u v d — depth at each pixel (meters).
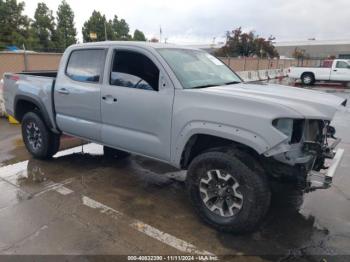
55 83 4.63
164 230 3.27
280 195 4.14
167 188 4.28
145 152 3.73
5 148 5.91
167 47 3.91
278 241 3.12
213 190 3.21
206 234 3.21
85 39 52.50
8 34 36.00
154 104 3.49
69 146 6.01
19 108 5.41
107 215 3.54
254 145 2.84
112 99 3.88
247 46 38.12
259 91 3.40
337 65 20.69
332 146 3.57
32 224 3.33
